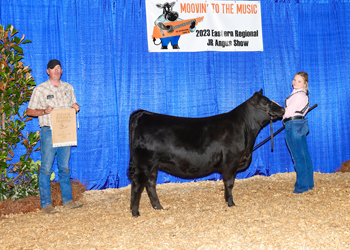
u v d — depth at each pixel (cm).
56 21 546
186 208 454
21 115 531
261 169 652
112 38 573
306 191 522
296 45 661
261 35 641
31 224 402
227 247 311
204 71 617
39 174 461
